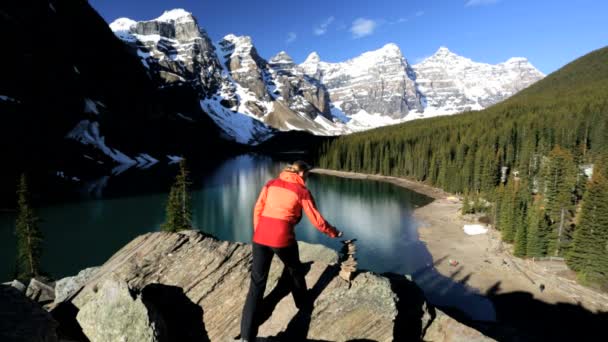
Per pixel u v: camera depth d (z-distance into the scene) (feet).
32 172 342.44
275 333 22.33
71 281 27.66
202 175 474.90
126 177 428.56
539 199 200.13
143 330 19.98
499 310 118.93
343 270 24.02
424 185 398.62
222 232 209.26
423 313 25.96
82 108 524.93
